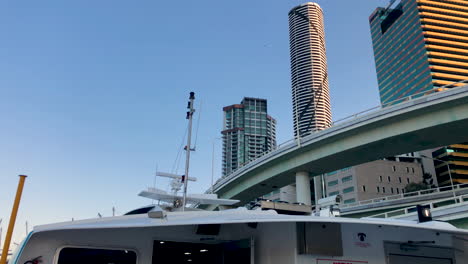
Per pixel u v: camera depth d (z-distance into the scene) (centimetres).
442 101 3047
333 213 589
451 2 16475
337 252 456
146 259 475
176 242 507
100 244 450
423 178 12044
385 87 17788
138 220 413
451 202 5197
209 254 527
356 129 3631
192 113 884
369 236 479
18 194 433
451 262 485
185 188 794
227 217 427
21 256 397
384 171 11450
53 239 421
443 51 15475
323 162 4112
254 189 5184
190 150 868
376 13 19388
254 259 495
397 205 5900
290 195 11769
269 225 491
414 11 16438
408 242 488
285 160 4466
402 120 3359
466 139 3350
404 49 16750
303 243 448
